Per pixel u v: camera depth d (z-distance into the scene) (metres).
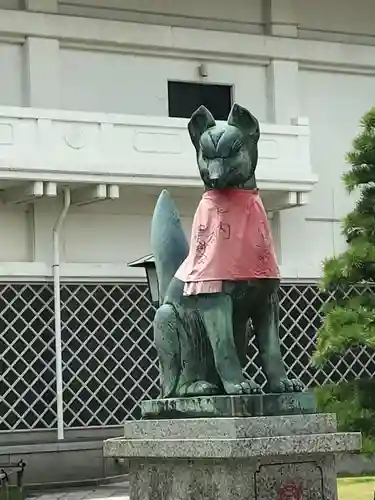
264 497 7.83
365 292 17.30
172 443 8.09
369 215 16.17
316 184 24.20
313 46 24.48
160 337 8.77
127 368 21.44
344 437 8.06
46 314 20.98
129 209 22.39
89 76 22.58
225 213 8.38
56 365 20.59
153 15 23.45
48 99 22.00
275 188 22.19
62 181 20.42
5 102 21.86
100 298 21.44
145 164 20.98
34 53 21.95
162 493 8.37
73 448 20.14
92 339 21.23
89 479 20.12
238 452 7.61
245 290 8.27
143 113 22.98
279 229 23.62
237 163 8.40
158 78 23.17
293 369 22.64
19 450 19.69
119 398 21.28
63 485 19.70
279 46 24.12
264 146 22.34
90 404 21.03
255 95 24.12
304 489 8.00
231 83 23.88
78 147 20.64
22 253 21.52
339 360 23.02
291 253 23.66
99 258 22.03
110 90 22.73
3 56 21.94
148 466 8.55
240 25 24.25
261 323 8.43
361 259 15.40
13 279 20.81
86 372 21.08
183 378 8.66
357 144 16.00
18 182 20.36
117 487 19.31
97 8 22.95
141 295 21.77
